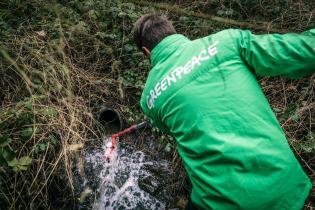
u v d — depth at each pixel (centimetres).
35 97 283
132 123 309
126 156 292
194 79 163
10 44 318
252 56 161
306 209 249
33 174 257
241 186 155
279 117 296
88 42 348
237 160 153
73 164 278
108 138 299
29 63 315
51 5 340
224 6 375
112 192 274
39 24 348
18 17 350
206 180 161
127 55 343
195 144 162
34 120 272
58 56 330
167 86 168
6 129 266
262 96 164
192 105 160
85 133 292
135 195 274
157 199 272
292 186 160
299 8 365
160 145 297
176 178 280
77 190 270
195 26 360
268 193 155
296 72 159
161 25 184
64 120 283
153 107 179
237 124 156
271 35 161
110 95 325
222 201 160
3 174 248
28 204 251
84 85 320
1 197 244
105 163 285
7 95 292
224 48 164
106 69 342
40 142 268
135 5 374
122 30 358
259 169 155
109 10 363
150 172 284
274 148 157
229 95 158
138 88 326
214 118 157
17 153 258
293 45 154
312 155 271
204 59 164
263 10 374
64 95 304
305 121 290
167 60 172
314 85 306
